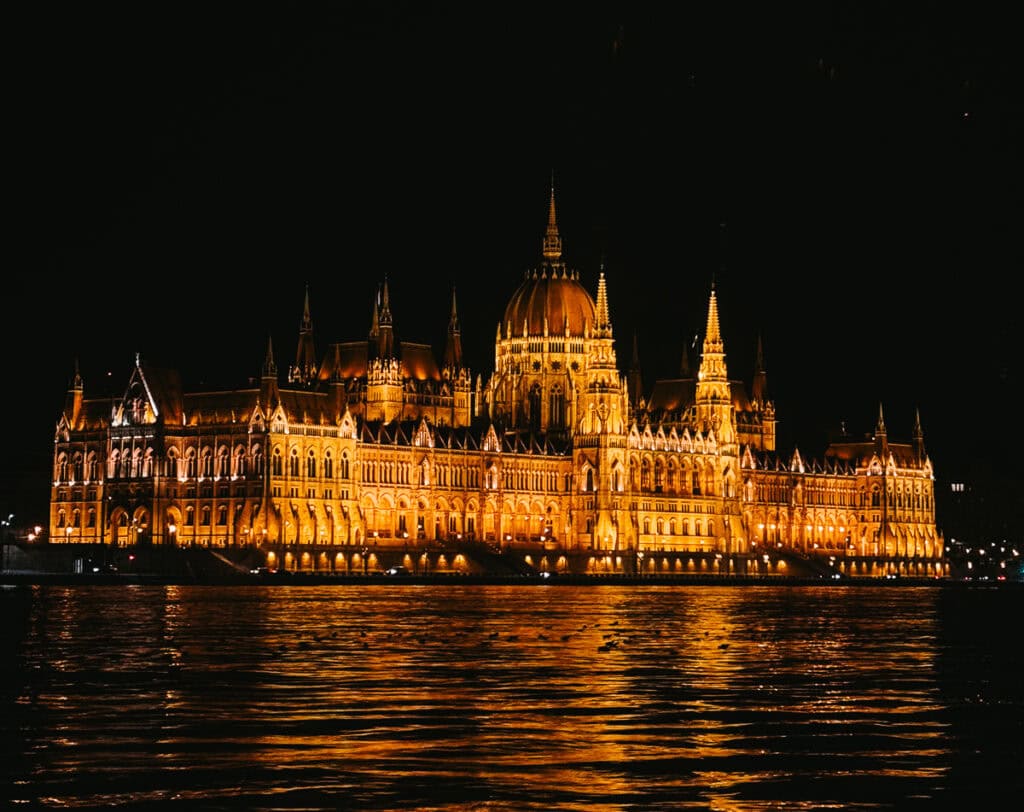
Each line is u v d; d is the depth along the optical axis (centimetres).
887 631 19400
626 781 8619
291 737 9756
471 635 17225
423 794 8300
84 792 8306
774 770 8919
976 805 8181
